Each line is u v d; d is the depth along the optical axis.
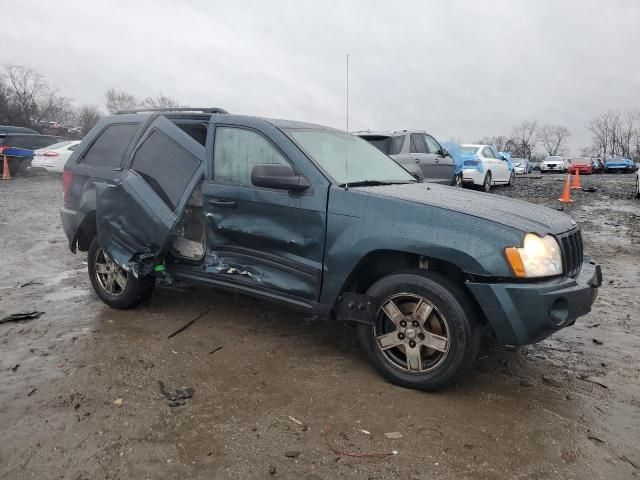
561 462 2.60
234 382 3.39
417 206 3.36
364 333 3.52
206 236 4.18
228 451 2.63
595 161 44.38
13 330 4.26
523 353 4.01
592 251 7.93
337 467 2.53
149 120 4.64
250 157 4.02
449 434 2.83
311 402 3.15
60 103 69.31
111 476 2.43
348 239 3.48
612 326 4.61
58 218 10.42
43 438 2.71
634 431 2.90
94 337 4.11
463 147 17.47
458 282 3.41
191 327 4.38
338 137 4.62
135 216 4.23
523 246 3.10
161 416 2.95
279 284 3.80
